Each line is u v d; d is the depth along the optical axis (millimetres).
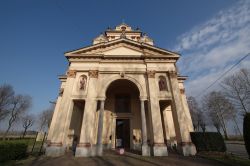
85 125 17500
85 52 21219
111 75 20438
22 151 15344
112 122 23422
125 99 25016
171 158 14656
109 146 22172
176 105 18750
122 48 21797
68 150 20703
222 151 16797
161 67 20688
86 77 20250
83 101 20453
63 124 17578
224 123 49562
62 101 18594
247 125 12070
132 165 11789
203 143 17078
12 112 56469
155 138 17109
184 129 17641
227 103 49875
